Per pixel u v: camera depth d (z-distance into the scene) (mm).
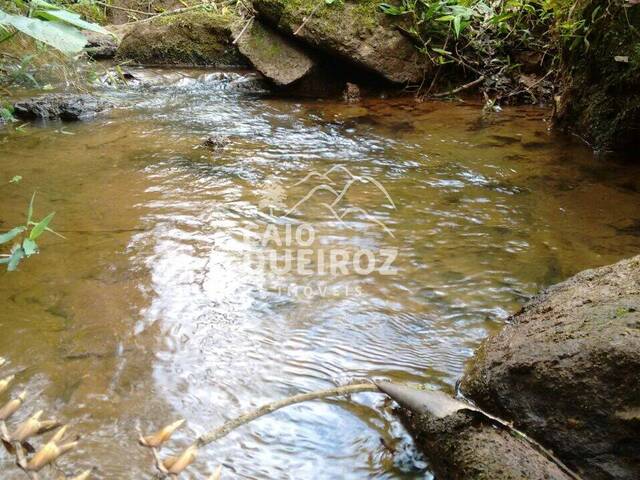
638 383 1467
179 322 2109
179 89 5777
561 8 4805
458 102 5473
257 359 1941
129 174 3527
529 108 5266
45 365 1876
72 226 2818
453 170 3668
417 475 1552
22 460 998
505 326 2059
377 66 5539
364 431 1676
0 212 2969
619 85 4004
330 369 1910
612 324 1629
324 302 2258
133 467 1513
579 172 3656
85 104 4895
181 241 2682
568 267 2537
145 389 1792
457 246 2709
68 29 1763
